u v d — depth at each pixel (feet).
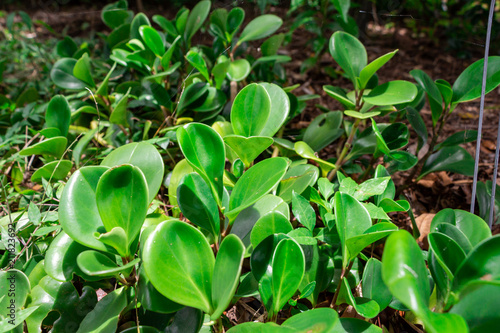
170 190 2.28
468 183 3.03
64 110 2.53
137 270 1.85
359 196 1.95
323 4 4.51
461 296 1.54
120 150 2.03
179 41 3.14
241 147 1.96
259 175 1.85
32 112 3.12
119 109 2.65
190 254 1.68
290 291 1.70
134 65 2.85
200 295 1.65
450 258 1.64
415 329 2.00
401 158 2.22
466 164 2.53
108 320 1.73
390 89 2.25
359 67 2.38
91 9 8.25
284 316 2.05
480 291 1.52
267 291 1.76
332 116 2.77
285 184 2.17
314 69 5.02
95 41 5.09
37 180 2.42
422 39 6.14
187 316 1.79
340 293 1.87
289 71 5.16
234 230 1.98
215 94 2.81
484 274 1.54
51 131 2.45
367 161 2.73
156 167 1.95
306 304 2.10
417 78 2.38
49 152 2.42
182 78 3.17
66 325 1.87
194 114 3.03
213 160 1.84
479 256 1.55
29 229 2.18
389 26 6.63
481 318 1.50
